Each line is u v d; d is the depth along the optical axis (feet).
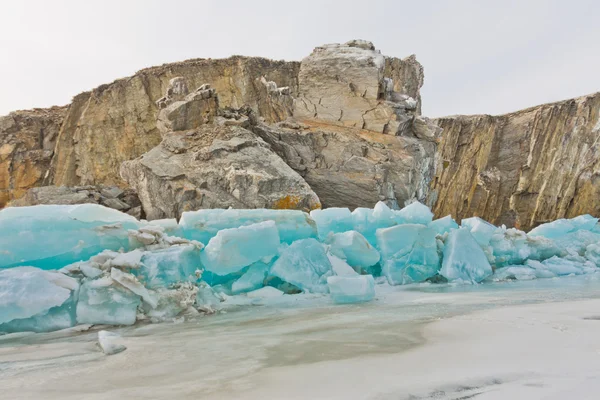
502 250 33.19
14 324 14.99
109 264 17.67
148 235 19.80
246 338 12.82
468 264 28.78
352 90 59.72
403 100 61.87
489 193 103.50
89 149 86.38
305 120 60.90
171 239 20.94
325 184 52.49
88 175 85.30
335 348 10.87
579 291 22.41
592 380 7.26
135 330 15.12
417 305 18.72
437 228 34.09
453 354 9.65
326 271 23.70
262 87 93.09
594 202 90.79
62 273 16.75
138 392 7.82
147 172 45.09
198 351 11.31
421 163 55.31
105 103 88.79
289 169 46.39
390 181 52.16
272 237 22.79
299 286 22.68
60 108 102.94
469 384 7.29
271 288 22.48
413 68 114.32
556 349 9.71
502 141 105.81
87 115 88.07
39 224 17.83
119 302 16.51
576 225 41.22
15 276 15.40
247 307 19.67
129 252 18.48
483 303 18.58
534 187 98.48
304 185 45.01
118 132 87.51
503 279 29.94
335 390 7.30
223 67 94.84
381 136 55.52
